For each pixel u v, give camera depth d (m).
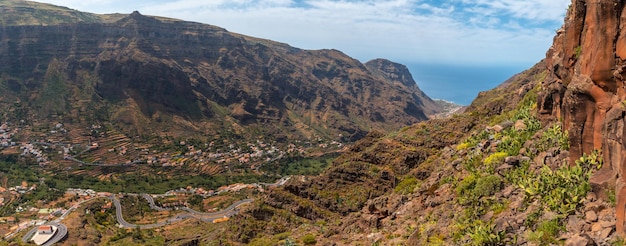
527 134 30.50
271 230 60.12
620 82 17.83
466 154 37.28
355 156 75.56
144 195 198.12
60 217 153.75
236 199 183.12
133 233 135.88
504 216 21.41
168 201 186.50
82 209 165.12
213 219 155.38
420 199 34.62
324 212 63.22
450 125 76.94
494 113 70.69
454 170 34.94
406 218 32.34
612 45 18.17
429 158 61.34
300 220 62.31
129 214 168.62
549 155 24.14
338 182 70.38
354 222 38.19
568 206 18.41
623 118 16.55
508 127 37.06
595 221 16.66
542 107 30.52
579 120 20.19
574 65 25.16
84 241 128.38
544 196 20.41
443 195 31.27
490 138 35.28
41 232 131.62
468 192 27.16
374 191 65.19
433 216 28.70
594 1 21.84
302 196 68.25
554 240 17.14
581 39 24.66
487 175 27.25
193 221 153.62
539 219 19.06
